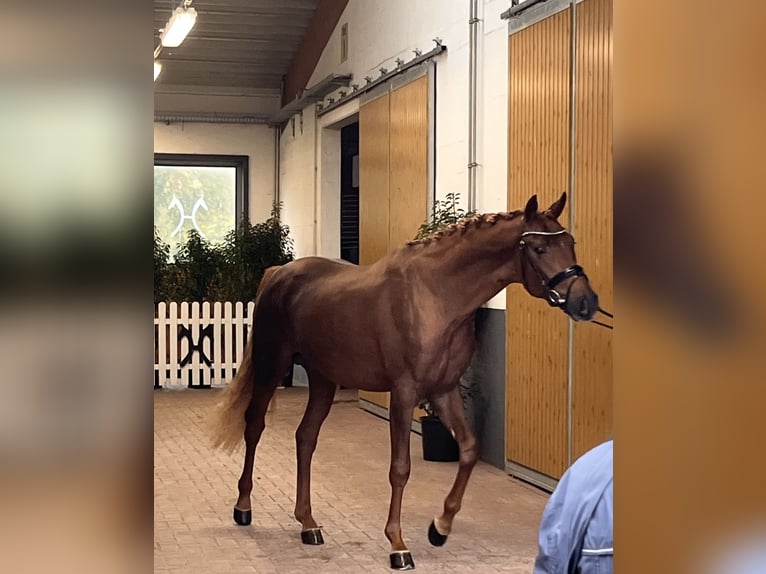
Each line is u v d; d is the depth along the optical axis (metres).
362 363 4.11
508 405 5.96
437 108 7.34
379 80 8.62
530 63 5.69
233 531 4.63
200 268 11.02
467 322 4.05
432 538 4.29
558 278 3.76
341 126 10.84
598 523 1.53
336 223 11.12
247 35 12.01
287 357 4.62
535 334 5.59
